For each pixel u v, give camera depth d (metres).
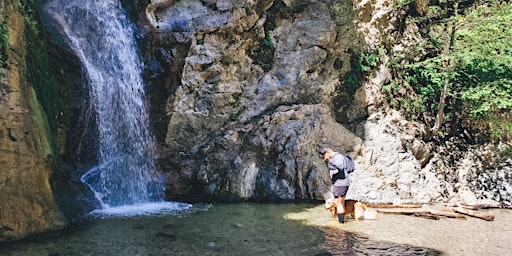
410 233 6.67
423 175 9.80
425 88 11.44
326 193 9.40
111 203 9.01
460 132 11.10
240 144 10.49
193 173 10.27
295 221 7.48
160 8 10.32
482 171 10.04
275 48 11.66
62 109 8.36
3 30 6.45
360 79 11.51
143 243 6.06
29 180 6.39
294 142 9.98
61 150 8.28
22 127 6.43
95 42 9.45
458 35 11.45
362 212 7.65
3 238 5.95
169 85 10.51
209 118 10.95
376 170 9.88
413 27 12.16
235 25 10.89
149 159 10.34
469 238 6.40
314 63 11.42
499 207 9.02
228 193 9.64
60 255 5.49
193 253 5.62
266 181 9.86
